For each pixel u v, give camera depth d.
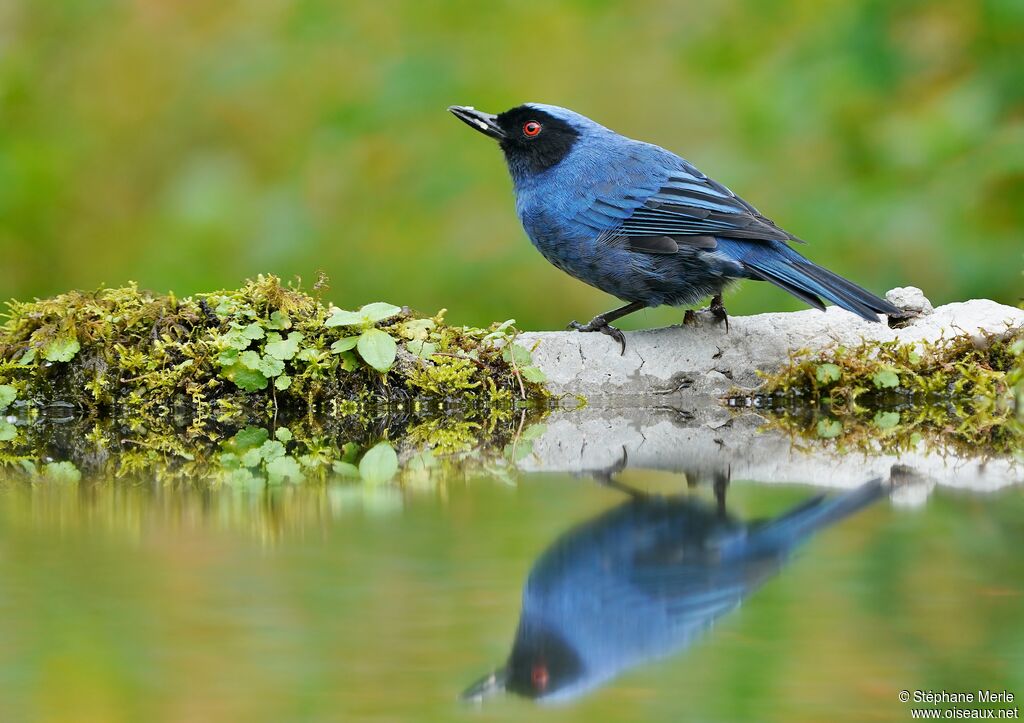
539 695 6.58
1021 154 15.28
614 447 11.00
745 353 12.59
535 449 11.03
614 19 17.86
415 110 17.56
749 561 7.93
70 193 18.33
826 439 11.26
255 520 8.76
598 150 12.70
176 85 18.64
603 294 16.53
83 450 11.05
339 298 16.97
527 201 12.83
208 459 10.69
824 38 16.53
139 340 12.52
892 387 12.42
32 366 12.39
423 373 12.46
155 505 9.13
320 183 17.42
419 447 11.14
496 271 16.72
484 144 17.42
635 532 8.44
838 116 16.36
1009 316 12.78
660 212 12.24
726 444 11.17
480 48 17.80
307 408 12.44
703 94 17.16
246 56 18.36
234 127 18.36
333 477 9.99
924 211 15.35
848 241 15.62
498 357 12.67
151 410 12.39
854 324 12.70
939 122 15.57
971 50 16.20
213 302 12.70
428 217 17.23
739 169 16.33
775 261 11.97
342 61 18.33
